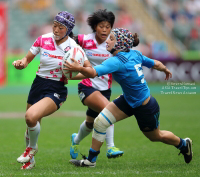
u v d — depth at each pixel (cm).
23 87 8481
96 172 1709
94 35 2216
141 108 1766
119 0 10362
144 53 9388
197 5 10719
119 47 1747
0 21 7981
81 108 5362
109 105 1827
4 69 8631
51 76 1861
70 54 1675
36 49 1864
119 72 1731
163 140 1864
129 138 3006
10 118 4266
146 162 2039
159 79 8788
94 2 10156
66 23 1802
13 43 9775
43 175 1631
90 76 1662
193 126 3575
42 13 10031
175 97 7025
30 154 1798
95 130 1834
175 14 10506
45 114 1794
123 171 1738
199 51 10112
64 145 2709
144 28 9994
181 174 1638
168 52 9656
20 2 10094
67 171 1756
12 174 1655
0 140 2892
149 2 10550
